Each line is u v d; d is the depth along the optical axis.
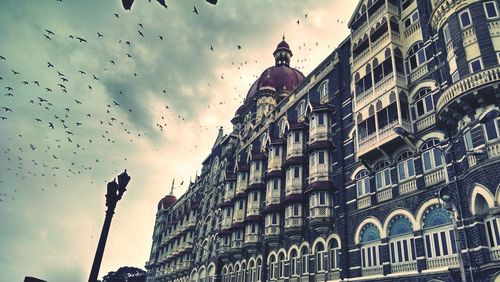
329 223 29.08
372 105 26.50
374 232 25.11
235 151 54.41
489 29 19.56
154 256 78.31
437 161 21.70
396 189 23.98
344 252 26.75
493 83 17.86
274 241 35.31
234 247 42.75
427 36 24.59
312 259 30.25
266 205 37.81
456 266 18.98
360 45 29.64
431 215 21.28
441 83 22.53
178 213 72.44
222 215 50.19
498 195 16.98
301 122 36.94
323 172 30.98
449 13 21.53
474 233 18.05
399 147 24.44
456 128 20.50
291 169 34.81
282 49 66.12
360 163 28.03
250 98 62.34
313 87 37.25
